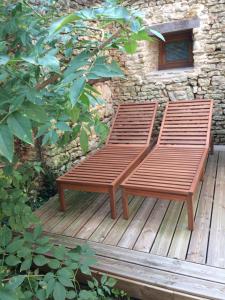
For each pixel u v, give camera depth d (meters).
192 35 4.47
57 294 1.40
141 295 1.94
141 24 1.01
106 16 0.83
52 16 1.55
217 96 4.46
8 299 1.14
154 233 2.49
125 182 2.74
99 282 2.04
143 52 4.66
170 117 4.21
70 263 1.64
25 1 1.52
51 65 0.81
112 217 2.80
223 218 2.61
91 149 4.43
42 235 2.58
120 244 2.37
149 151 4.06
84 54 0.98
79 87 0.79
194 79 4.51
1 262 1.50
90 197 3.35
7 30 1.30
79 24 1.36
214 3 4.05
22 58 0.81
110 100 5.11
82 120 1.52
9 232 1.57
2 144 0.75
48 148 3.48
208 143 3.74
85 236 2.54
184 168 3.00
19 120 0.79
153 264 2.07
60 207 3.05
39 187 3.46
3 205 1.71
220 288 1.77
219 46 4.22
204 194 3.11
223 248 2.19
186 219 2.66
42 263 1.53
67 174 3.10
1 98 0.91
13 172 1.94
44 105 1.24
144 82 4.84
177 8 4.27
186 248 2.23
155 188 2.55
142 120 4.39
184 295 1.78
